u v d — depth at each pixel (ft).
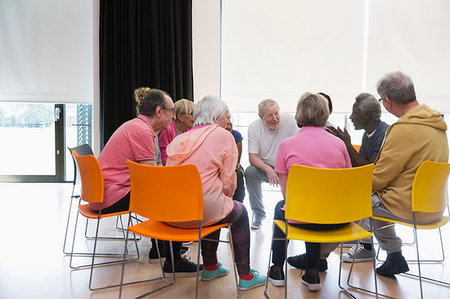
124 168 8.65
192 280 8.20
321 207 6.33
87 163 7.89
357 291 7.63
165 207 6.41
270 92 17.33
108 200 8.42
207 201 6.74
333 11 16.96
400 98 7.82
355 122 9.66
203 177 6.84
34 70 17.70
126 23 16.55
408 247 10.50
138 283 8.01
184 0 16.65
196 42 17.11
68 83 17.84
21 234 11.23
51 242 10.59
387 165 7.50
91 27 17.72
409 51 16.89
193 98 17.13
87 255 9.63
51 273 8.50
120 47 16.58
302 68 17.17
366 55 17.07
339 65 17.12
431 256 9.78
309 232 6.73
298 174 6.28
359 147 11.19
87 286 7.84
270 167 11.83
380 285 7.91
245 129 18.75
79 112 19.39
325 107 7.08
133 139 8.57
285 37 17.11
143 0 16.51
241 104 17.47
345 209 6.40
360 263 9.19
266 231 11.91
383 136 9.46
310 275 7.60
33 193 16.87
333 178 6.22
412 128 7.38
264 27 17.12
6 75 17.63
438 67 16.89
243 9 17.12
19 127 19.36
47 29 17.57
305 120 7.14
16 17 17.46
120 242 10.73
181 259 8.43
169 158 7.19
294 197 6.37
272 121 11.76
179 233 6.58
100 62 16.57
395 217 7.63
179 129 10.19
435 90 16.97
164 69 16.71
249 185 12.04
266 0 17.03
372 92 17.11
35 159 19.54
